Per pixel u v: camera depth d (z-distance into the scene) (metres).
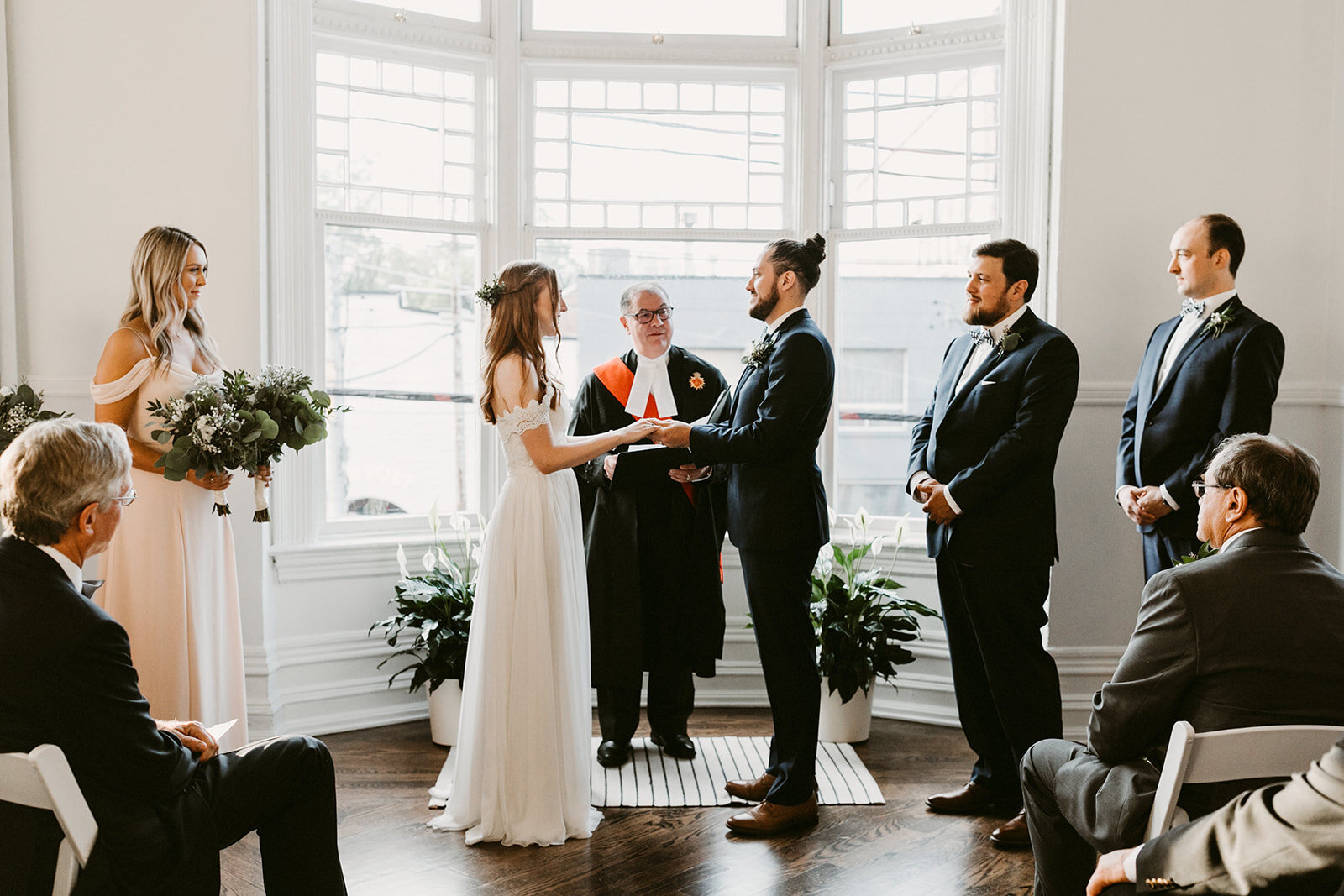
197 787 1.85
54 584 1.66
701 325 4.52
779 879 2.79
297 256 3.99
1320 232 3.79
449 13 4.31
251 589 3.87
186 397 2.94
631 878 2.79
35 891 1.56
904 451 4.40
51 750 1.50
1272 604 1.71
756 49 4.41
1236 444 1.83
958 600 3.23
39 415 3.25
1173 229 3.84
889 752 3.84
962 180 4.25
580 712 3.09
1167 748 1.86
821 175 4.41
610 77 4.44
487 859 2.91
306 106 3.99
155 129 3.71
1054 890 2.12
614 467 3.50
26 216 3.63
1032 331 3.13
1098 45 3.80
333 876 2.09
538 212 4.45
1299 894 1.30
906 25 4.30
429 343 4.38
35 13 3.60
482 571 3.08
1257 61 3.79
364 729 4.09
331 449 4.21
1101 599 3.92
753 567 3.09
